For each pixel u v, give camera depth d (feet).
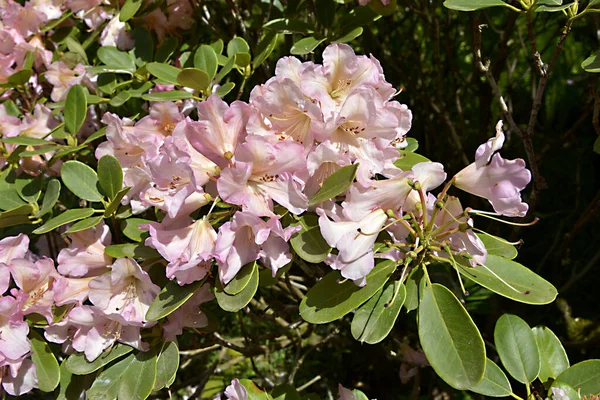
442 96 4.37
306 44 3.38
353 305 2.81
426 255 2.87
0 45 3.88
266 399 3.15
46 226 3.07
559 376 3.01
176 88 3.58
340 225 2.80
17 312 3.00
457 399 4.59
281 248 2.86
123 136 3.18
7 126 3.64
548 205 5.36
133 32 3.74
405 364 4.10
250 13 4.32
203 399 4.95
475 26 3.34
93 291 2.95
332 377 5.13
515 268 2.88
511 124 3.40
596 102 3.30
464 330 2.73
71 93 3.41
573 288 4.88
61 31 4.07
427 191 2.90
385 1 3.41
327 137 2.85
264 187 2.83
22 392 3.05
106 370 3.01
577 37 5.37
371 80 2.92
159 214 3.17
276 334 4.00
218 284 2.88
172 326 3.03
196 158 2.87
